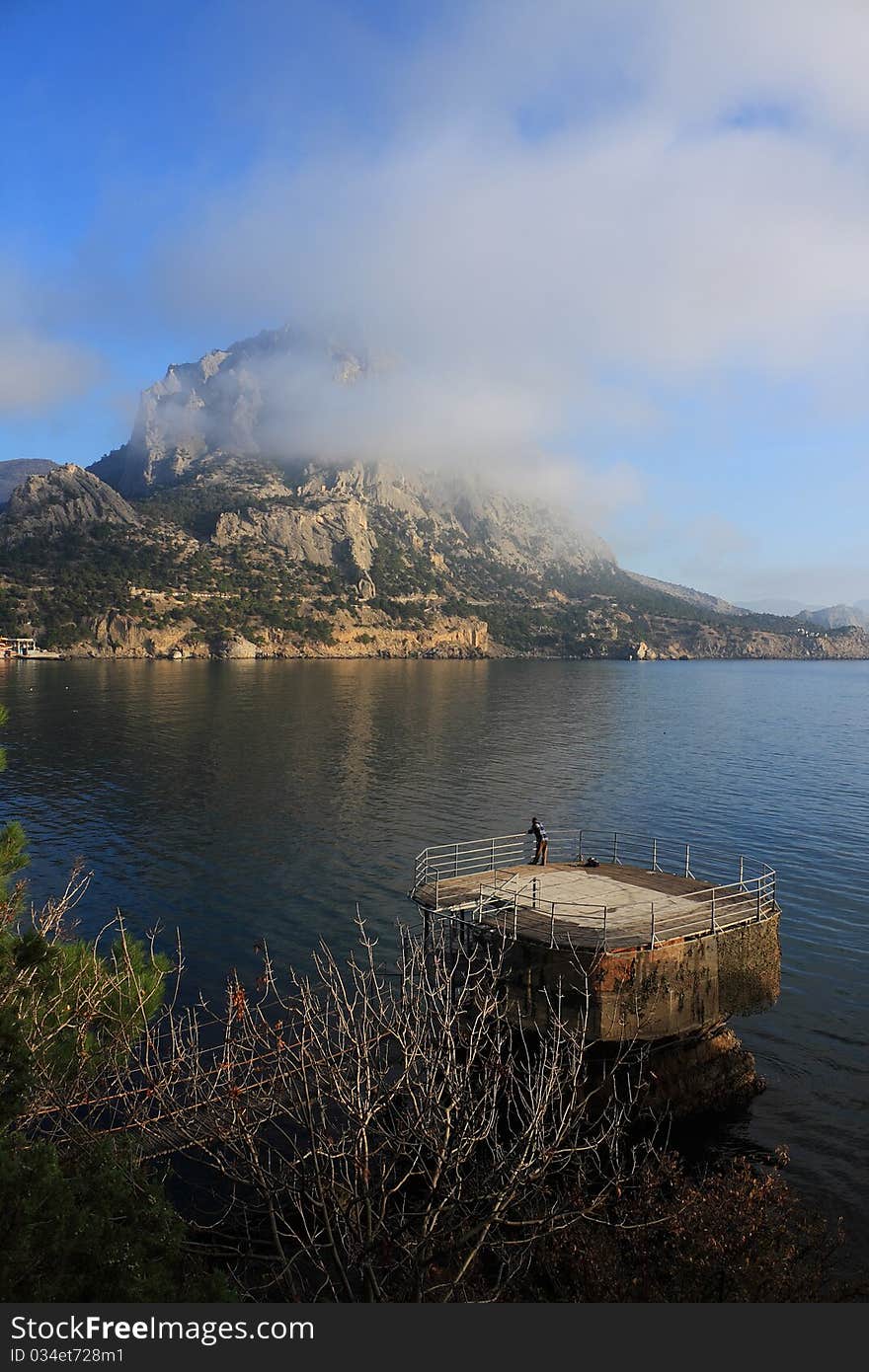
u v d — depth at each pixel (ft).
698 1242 44.01
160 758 262.26
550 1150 41.39
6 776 228.43
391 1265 36.99
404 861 157.79
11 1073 35.86
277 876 147.23
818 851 169.07
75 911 127.44
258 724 353.72
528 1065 66.18
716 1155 71.72
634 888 90.02
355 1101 39.78
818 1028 95.66
